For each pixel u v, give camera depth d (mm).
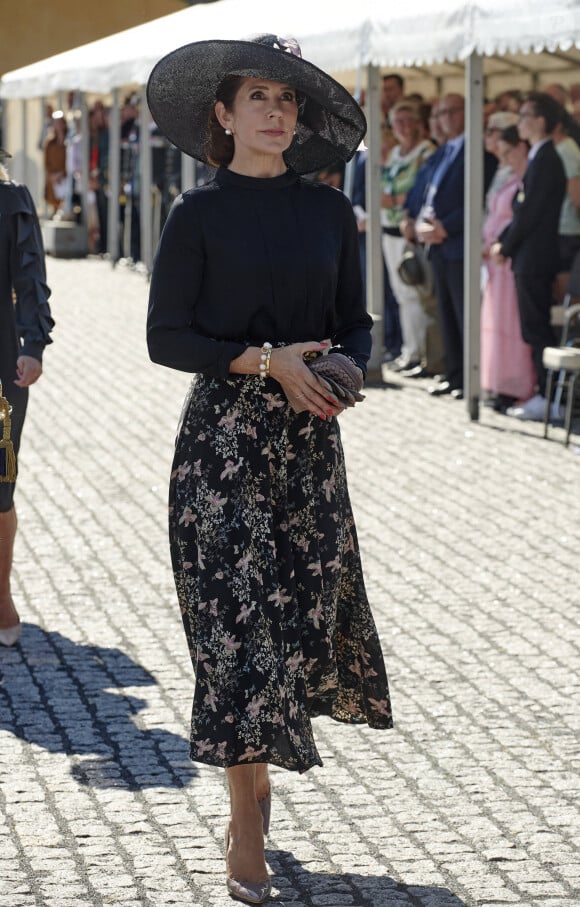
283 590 5281
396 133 17578
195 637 5332
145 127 27422
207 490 5246
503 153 14734
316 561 5352
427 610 8734
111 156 30031
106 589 9219
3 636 8148
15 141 38562
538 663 7824
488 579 9359
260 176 5320
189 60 5234
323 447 5379
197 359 5176
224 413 5262
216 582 5199
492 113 16250
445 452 13148
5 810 6008
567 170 14586
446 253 15531
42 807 6043
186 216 5230
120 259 32406
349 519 5523
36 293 7863
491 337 14938
